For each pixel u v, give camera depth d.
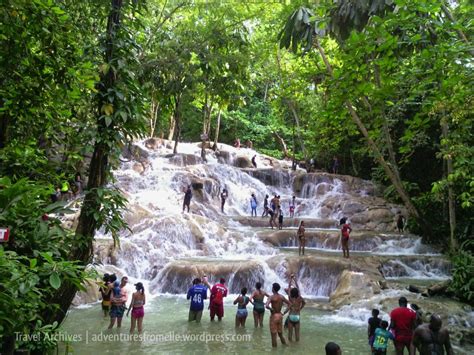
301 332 9.49
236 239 17.77
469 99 7.64
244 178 27.06
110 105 5.21
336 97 7.77
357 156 29.08
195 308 9.97
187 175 23.17
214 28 8.73
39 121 5.33
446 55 6.69
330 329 9.78
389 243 18.14
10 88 4.68
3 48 4.36
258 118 42.66
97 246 14.41
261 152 39.91
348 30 9.18
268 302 8.55
